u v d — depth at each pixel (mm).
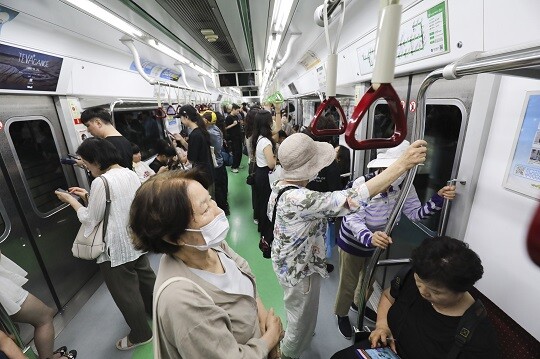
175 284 739
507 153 1140
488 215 1266
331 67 869
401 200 1138
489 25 1083
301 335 1655
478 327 1009
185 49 3885
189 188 807
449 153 1625
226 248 1148
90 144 1775
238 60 6188
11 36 1752
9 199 2016
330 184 2463
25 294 1529
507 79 1119
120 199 1776
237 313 883
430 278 992
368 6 1938
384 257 2521
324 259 1504
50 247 2369
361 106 637
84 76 2703
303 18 2641
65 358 1863
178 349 694
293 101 8938
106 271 1836
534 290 1075
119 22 2158
